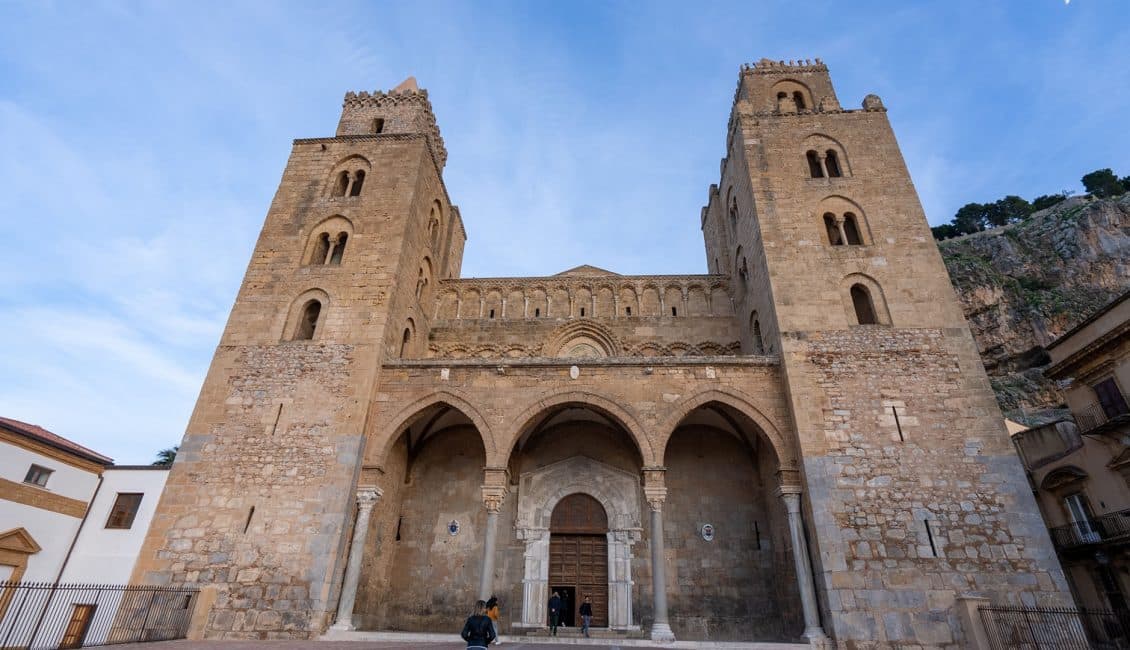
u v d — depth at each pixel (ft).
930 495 68.23
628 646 62.75
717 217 127.65
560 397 78.69
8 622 78.64
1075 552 86.74
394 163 101.81
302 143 105.81
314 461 73.61
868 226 89.86
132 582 67.05
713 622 80.84
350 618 67.46
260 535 69.36
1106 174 323.78
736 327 107.14
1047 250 220.43
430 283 110.32
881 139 99.25
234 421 77.00
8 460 82.12
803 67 117.08
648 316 109.09
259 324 84.99
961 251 240.12
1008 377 185.26
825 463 70.64
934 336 78.84
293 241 93.45
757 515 87.56
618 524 86.53
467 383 80.23
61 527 88.22
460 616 82.84
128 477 94.89
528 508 88.07
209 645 55.77
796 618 74.18
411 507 90.33
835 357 77.71
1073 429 92.48
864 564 64.64
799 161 97.71
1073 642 59.16
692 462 91.91
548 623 80.43
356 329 83.05
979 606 60.59
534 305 113.09
